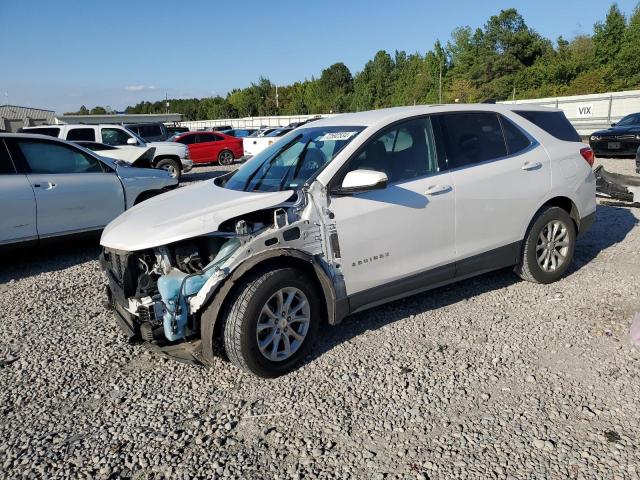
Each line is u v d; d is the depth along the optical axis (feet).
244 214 11.47
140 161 27.91
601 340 12.70
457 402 10.45
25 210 20.77
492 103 16.34
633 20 165.48
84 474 8.91
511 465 8.61
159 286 11.08
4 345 14.02
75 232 22.45
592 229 23.20
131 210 13.94
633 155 51.29
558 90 182.70
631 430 9.32
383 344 13.05
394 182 13.14
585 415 9.81
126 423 10.34
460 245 14.17
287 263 11.84
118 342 14.06
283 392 11.15
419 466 8.71
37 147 21.72
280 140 15.60
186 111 406.62
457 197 13.87
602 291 15.75
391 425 9.85
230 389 11.42
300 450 9.28
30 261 22.80
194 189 14.60
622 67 161.07
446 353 12.45
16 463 9.22
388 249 12.85
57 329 15.01
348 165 12.55
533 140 15.96
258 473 8.75
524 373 11.41
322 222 11.96
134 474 8.86
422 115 14.12
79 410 10.87
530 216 15.51
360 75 294.87
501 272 17.89
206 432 9.91
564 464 8.55
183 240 11.46
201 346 11.31
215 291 10.93
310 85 320.70
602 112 99.76
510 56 219.20
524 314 14.42
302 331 12.03
